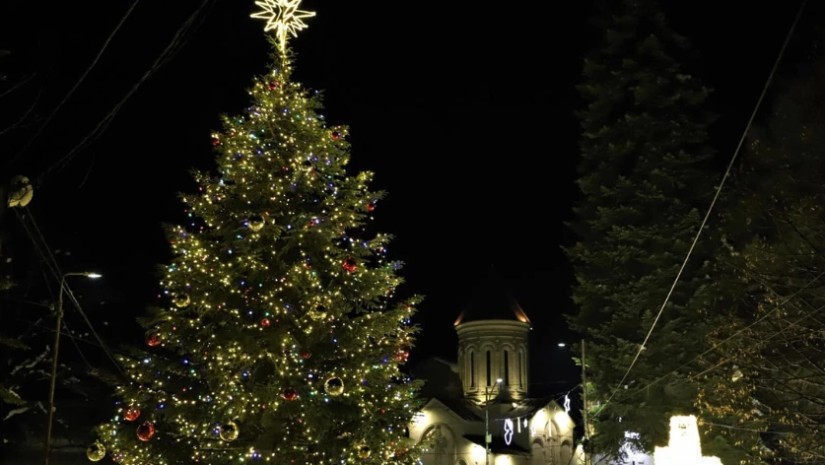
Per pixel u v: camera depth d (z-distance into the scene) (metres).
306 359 17.12
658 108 39.56
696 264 36.84
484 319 69.06
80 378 31.22
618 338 35.75
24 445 29.39
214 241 17.77
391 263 18.48
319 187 18.19
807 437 19.33
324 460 16.95
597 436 37.44
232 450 17.20
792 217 19.66
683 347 34.41
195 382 17.66
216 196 17.59
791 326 17.77
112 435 16.80
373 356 18.22
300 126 17.80
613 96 40.66
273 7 15.40
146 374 17.42
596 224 38.69
